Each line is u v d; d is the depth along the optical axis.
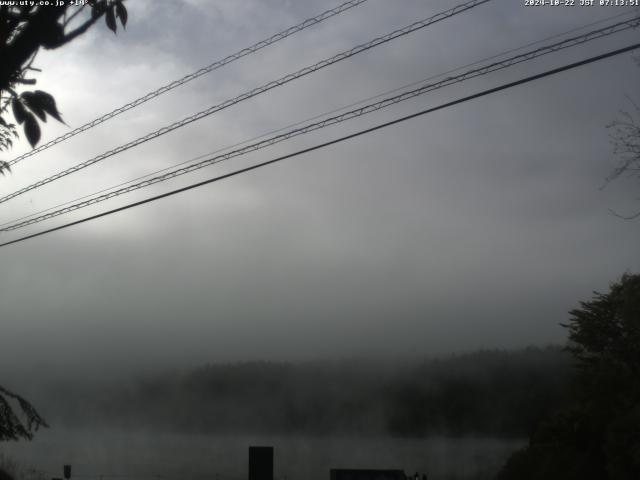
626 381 37.16
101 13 5.06
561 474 39.72
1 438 14.45
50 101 4.64
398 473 28.86
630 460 32.28
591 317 38.41
